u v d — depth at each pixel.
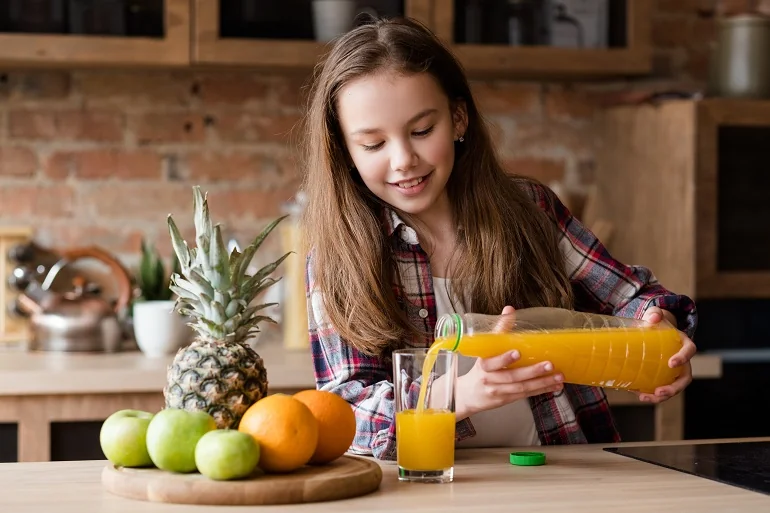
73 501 1.21
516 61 2.93
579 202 3.21
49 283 2.82
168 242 3.10
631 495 1.25
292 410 1.24
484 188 1.77
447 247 1.79
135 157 3.08
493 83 3.25
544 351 1.42
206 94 3.11
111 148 3.07
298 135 3.14
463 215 1.77
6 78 3.02
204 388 1.35
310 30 2.84
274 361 2.56
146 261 2.82
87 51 2.74
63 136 3.05
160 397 2.43
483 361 1.39
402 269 1.72
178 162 3.10
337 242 1.67
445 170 1.61
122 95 3.07
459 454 1.53
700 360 2.61
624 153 3.14
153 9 2.78
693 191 2.84
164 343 2.61
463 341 1.40
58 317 2.70
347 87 1.60
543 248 1.78
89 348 2.69
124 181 3.08
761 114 2.88
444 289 1.76
